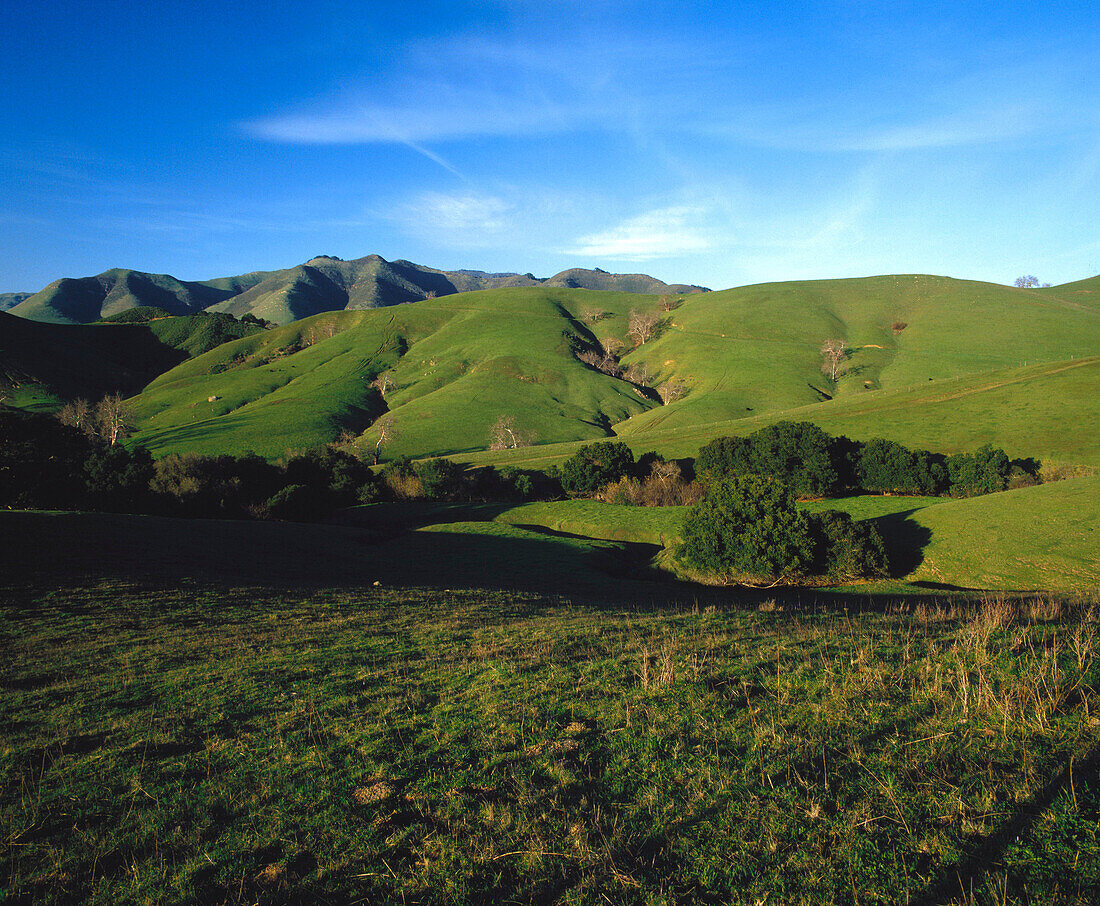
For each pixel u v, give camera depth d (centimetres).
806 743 640
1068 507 3522
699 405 12850
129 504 5306
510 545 4369
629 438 10138
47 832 617
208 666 1223
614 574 3828
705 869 471
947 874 434
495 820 567
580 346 19125
